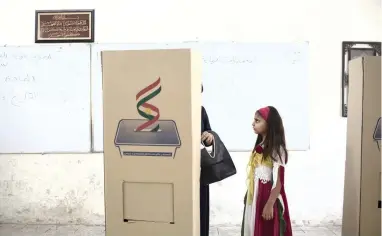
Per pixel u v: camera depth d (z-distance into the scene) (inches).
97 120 141.6
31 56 140.6
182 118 64.1
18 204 142.6
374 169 82.0
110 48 139.6
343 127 140.3
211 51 139.1
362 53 138.9
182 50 63.2
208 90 140.0
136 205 67.0
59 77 140.9
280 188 82.7
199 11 139.0
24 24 140.5
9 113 141.6
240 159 140.9
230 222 141.2
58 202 142.5
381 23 129.0
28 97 141.2
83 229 137.2
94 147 142.1
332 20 138.9
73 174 142.3
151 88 64.8
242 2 138.6
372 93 80.8
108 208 67.9
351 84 87.6
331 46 139.2
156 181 65.8
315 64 139.5
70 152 142.3
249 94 140.0
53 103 141.5
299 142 140.6
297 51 138.9
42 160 142.2
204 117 86.9
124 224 67.6
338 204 141.4
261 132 85.4
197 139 69.1
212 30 139.1
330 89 139.9
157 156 65.5
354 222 85.5
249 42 139.0
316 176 140.9
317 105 140.3
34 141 141.9
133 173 66.6
